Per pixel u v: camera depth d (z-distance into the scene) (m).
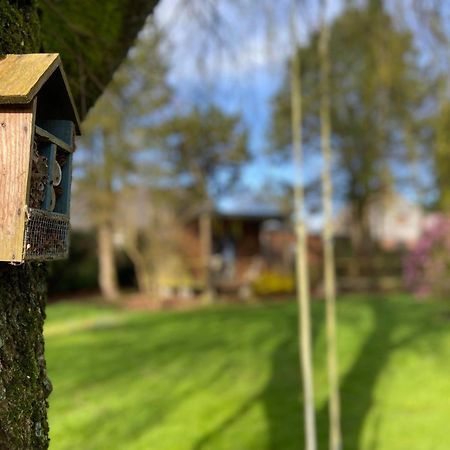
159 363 6.75
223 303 13.88
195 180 14.11
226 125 12.89
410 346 7.29
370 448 3.98
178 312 11.88
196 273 15.95
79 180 13.35
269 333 8.61
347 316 10.05
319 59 3.68
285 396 5.25
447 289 9.60
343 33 4.32
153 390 5.55
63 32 1.92
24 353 1.24
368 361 6.58
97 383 5.85
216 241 17.53
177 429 4.41
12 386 1.18
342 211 20.98
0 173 1.07
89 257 16.83
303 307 2.78
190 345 7.85
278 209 17.12
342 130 14.09
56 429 4.44
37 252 1.12
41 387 1.31
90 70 2.05
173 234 14.81
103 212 14.14
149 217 14.73
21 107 1.07
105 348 7.77
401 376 5.88
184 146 13.16
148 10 2.04
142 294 15.49
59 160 1.36
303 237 2.83
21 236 1.05
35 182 1.17
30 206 1.15
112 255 15.99
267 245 20.56
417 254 9.72
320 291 15.57
